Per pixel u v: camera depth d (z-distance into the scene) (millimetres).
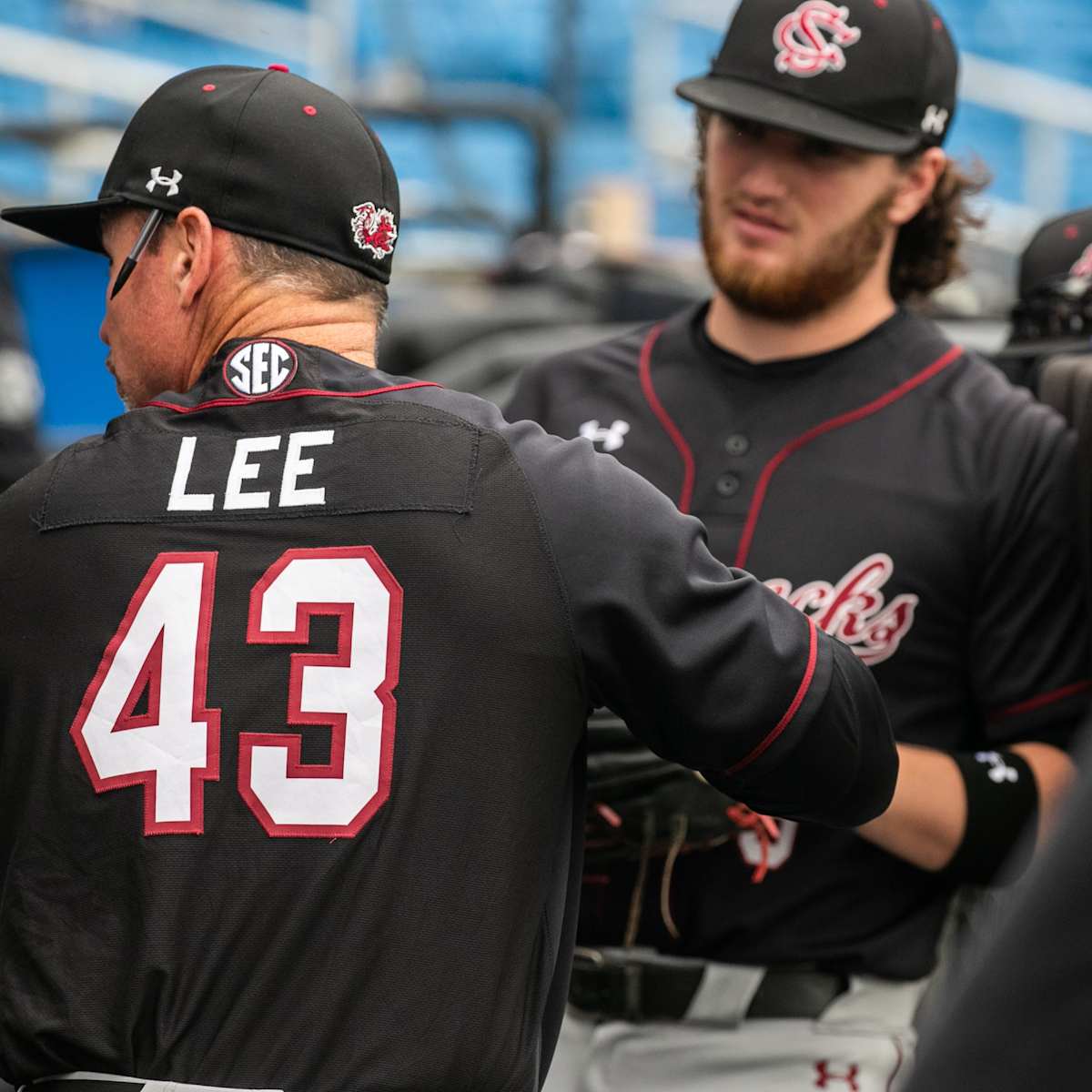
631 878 7457
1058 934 2680
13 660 5488
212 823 5184
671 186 33281
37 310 17422
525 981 5297
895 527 7348
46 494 5594
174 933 5133
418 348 17125
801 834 7301
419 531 5281
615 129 35344
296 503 5379
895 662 7383
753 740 5406
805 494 7484
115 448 5645
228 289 5758
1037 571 7340
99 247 6344
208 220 5719
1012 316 9453
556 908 5488
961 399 7598
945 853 7156
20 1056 5242
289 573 5301
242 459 5500
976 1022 2736
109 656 5352
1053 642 7371
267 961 5098
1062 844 2746
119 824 5250
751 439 7660
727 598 5402
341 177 5777
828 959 7312
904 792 7035
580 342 15602
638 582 5309
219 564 5344
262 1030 5078
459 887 5148
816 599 7348
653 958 7477
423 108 20719
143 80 32094
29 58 31156
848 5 7504
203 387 5719
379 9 34312
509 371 15594
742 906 7320
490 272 19375
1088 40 38938
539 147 20312
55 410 17672
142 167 5812
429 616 5230
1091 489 7117
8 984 5312
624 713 5520
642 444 7891
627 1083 7484
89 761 5320
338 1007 5066
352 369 5691
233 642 5273
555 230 20312
